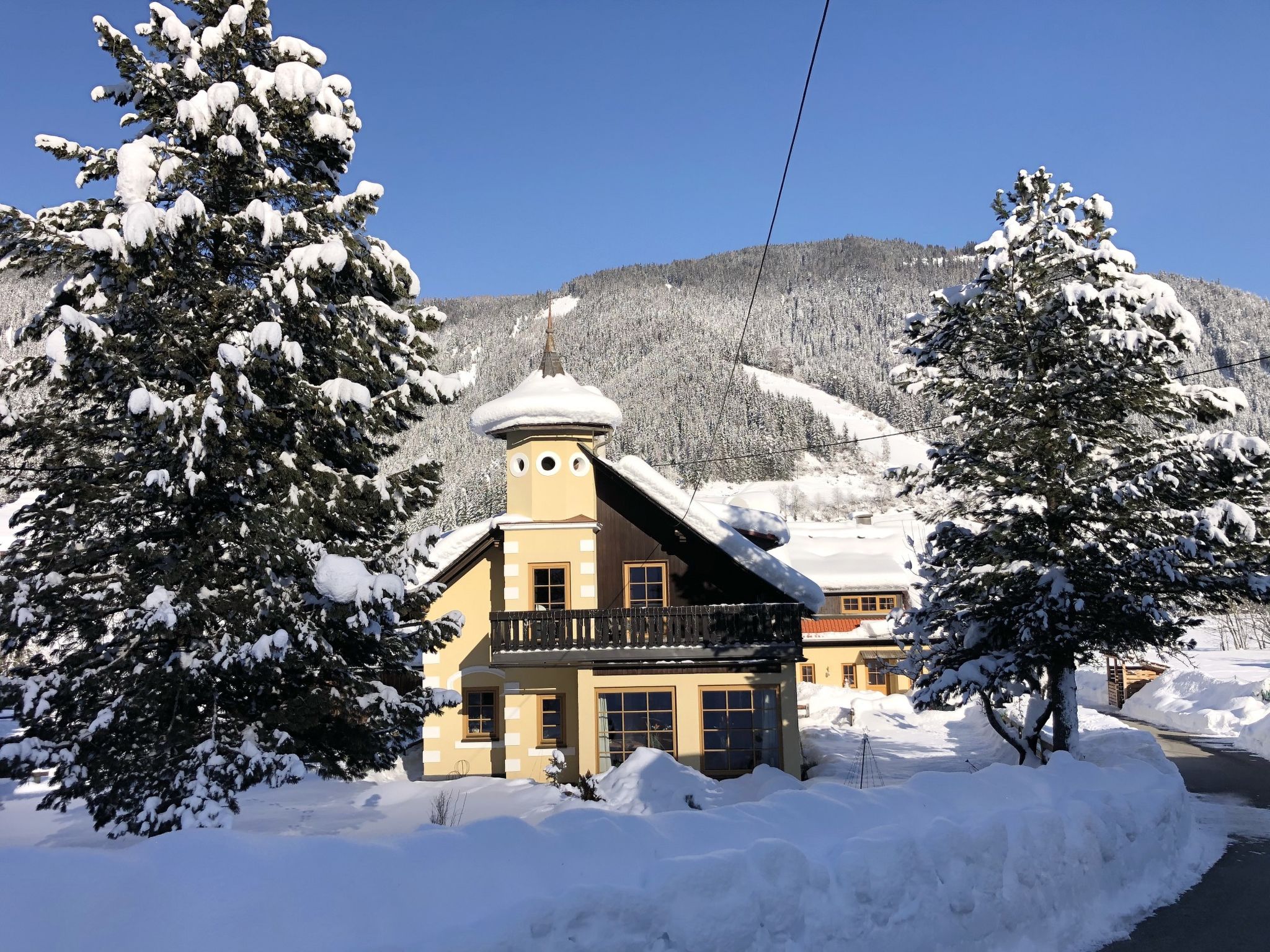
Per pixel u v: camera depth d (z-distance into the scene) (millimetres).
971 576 18453
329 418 13281
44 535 12992
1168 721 32125
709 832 7719
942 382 19250
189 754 11953
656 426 169000
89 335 11680
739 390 182000
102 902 5133
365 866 5840
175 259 13047
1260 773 21562
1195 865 12695
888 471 19703
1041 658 17547
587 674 21016
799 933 6949
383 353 14922
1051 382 18328
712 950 6336
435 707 15062
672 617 21000
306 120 14547
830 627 43344
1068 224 18812
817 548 51156
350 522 14062
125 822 12031
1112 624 17141
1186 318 16828
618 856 6887
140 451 13102
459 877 6078
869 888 7523
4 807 17672
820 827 8445
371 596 12664
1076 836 10156
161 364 12867
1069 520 17891
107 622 12977
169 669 11906
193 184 13672
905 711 30953
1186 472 16250
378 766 14992
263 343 12383
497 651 20984
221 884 5395
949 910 8109
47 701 12016
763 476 156750
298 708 13219
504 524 22641
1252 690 29969
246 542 12875
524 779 19203
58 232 12289
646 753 17531
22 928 4871
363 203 14414
